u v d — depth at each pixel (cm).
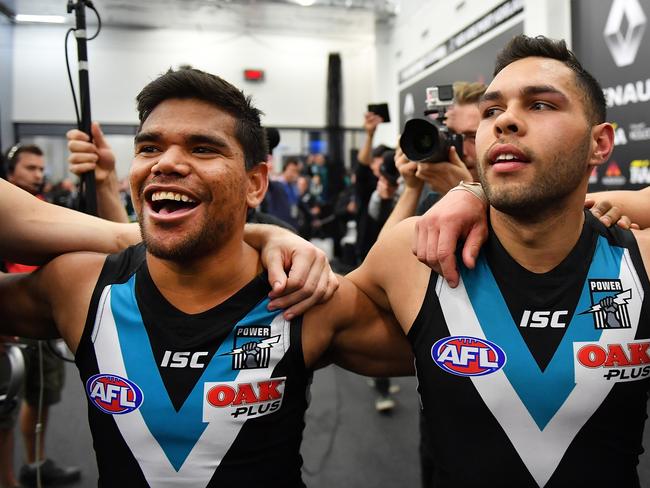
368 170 239
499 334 76
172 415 76
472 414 75
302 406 85
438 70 513
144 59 717
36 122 698
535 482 72
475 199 82
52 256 88
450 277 77
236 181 77
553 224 73
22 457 203
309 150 778
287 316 81
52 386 180
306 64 764
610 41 282
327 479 186
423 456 140
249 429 77
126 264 86
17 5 614
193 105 75
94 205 117
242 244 84
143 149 77
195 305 81
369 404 253
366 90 779
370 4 629
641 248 78
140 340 79
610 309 74
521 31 359
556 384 73
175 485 76
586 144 72
